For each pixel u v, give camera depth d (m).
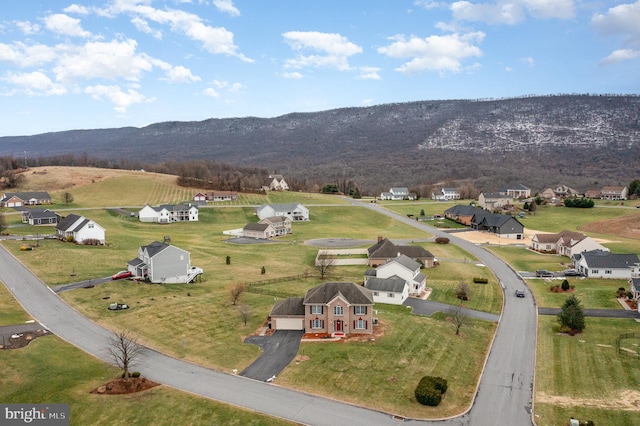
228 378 53.28
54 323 66.56
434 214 199.38
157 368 55.12
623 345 65.75
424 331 68.94
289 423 44.81
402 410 47.88
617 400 51.25
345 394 50.38
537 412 48.72
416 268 93.12
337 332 67.06
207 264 109.38
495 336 69.50
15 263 95.81
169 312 72.88
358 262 114.00
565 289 92.94
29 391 48.28
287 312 68.56
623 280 99.81
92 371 53.38
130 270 93.12
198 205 198.50
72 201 189.25
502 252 130.12
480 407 49.50
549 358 62.03
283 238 150.50
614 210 189.12
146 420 44.47
